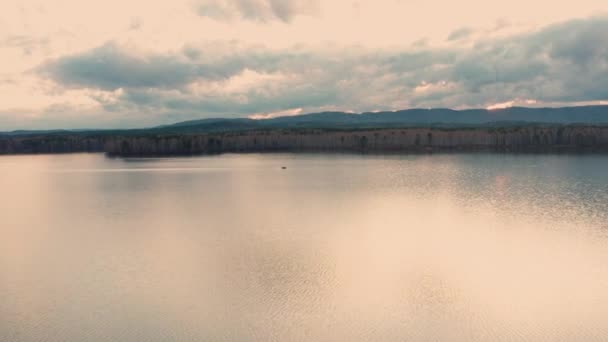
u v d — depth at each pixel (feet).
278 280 126.72
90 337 96.73
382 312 106.93
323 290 119.96
